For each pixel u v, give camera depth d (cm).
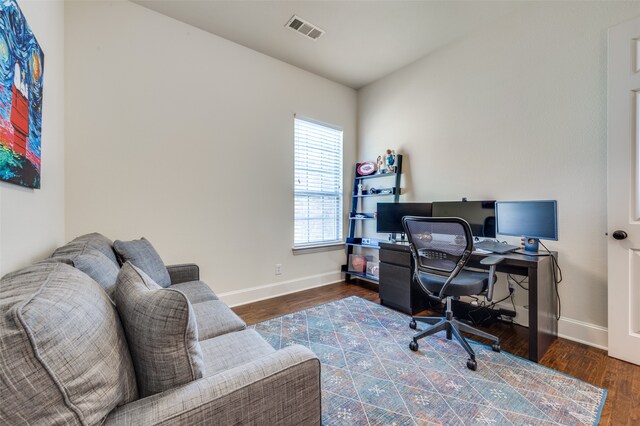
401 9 242
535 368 175
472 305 271
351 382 162
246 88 299
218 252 283
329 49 303
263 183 314
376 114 376
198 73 268
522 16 237
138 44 237
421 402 146
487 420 133
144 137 241
